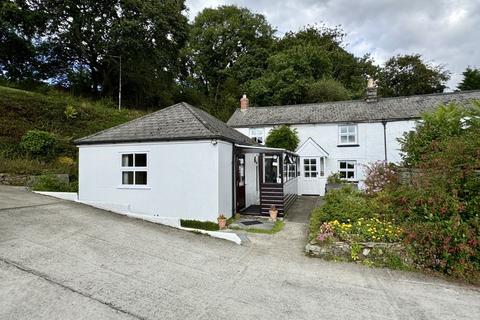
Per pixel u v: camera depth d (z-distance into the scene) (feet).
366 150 63.82
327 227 25.05
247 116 77.61
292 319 13.55
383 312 14.57
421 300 16.14
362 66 136.46
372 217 26.09
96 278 16.72
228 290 16.43
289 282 18.02
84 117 66.33
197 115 38.17
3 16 65.16
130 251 21.72
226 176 34.91
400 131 61.21
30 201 34.47
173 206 33.88
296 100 105.29
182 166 33.68
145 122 39.42
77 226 26.58
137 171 35.94
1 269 16.71
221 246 24.89
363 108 69.21
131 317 12.98
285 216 38.99
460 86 130.41
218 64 136.98
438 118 34.86
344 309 14.75
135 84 98.78
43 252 19.81
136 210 35.50
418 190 23.99
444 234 20.30
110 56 81.92
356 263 21.95
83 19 74.69
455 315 14.47
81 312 13.10
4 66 77.10
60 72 89.04
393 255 21.53
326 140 67.21
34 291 14.66
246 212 38.70
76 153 56.59
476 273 19.19
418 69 130.93
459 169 22.00
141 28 76.79
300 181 65.16
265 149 38.04
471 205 20.84
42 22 71.51
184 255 21.91
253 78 123.95
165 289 16.03
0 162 45.91
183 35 88.07
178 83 126.31
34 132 51.49
